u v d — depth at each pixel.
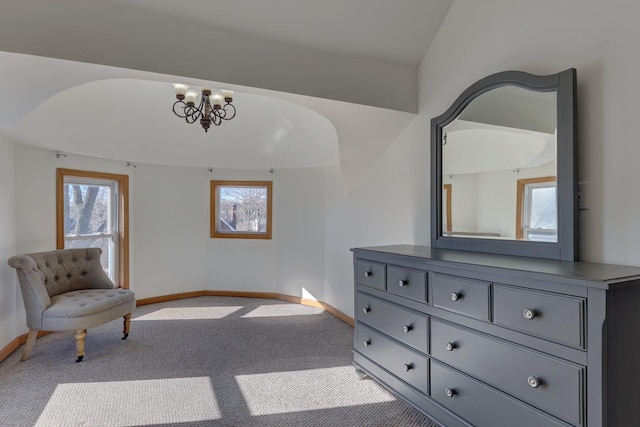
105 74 1.87
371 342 2.29
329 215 4.18
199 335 3.35
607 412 1.15
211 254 4.98
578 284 1.18
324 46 2.27
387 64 2.51
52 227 3.45
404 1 2.20
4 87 1.96
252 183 4.90
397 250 2.24
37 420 1.96
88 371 2.57
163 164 4.44
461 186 2.20
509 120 1.89
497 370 1.47
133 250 4.38
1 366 2.65
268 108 4.07
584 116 1.61
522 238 1.84
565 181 1.62
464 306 1.61
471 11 2.18
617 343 1.17
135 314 4.05
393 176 2.95
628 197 1.46
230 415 2.01
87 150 3.59
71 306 2.76
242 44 2.05
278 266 4.81
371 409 2.07
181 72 1.90
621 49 1.49
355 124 2.87
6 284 2.89
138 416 2.00
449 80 2.34
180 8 1.86
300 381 2.42
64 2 1.67
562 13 1.70
